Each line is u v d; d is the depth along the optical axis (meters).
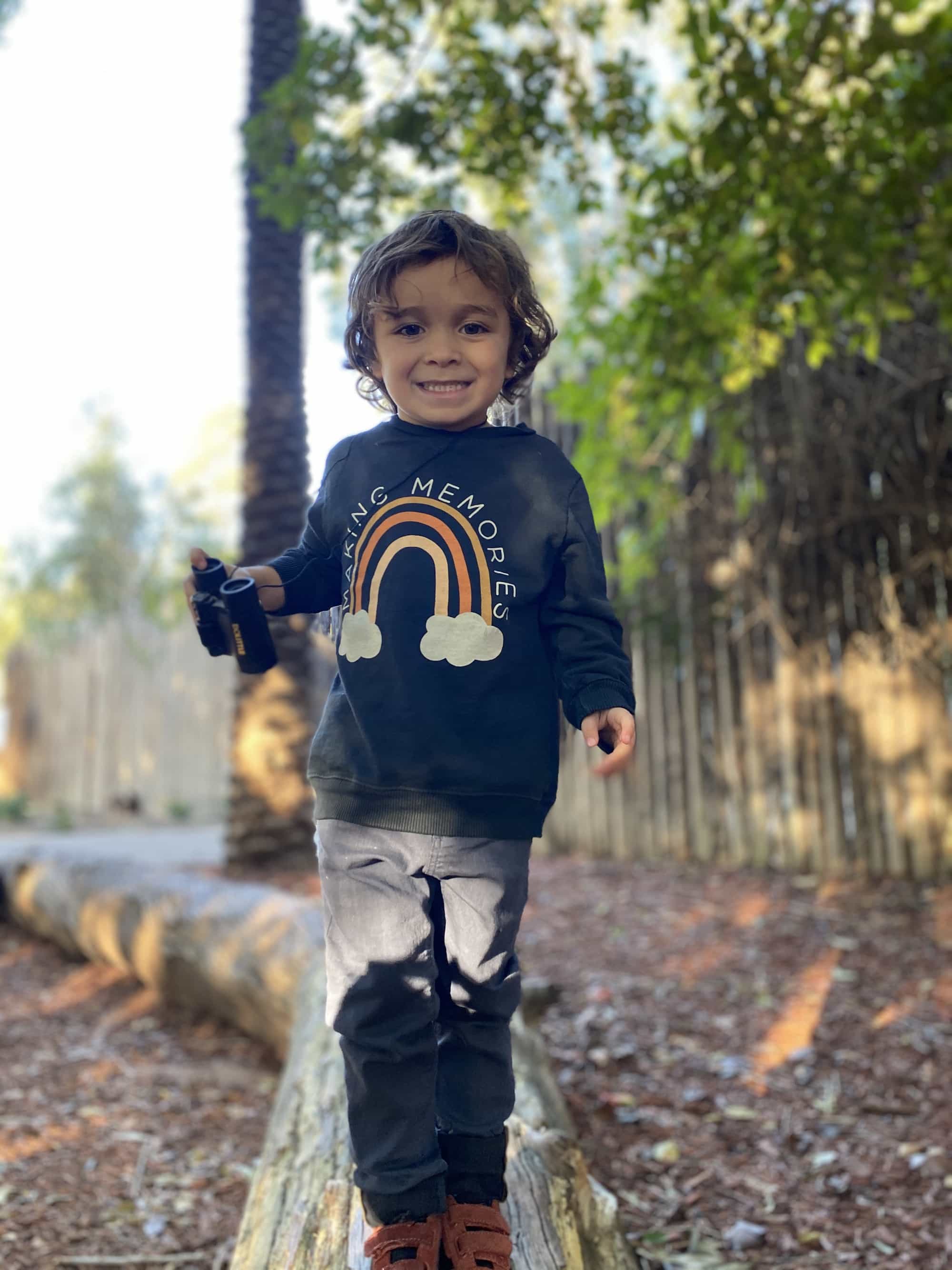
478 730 0.92
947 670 3.61
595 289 3.28
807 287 2.65
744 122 2.44
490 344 0.95
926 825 3.61
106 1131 1.86
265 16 4.19
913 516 3.66
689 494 4.29
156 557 10.20
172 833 6.77
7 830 7.25
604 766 0.89
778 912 3.26
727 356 3.02
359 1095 0.95
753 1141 1.73
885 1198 1.52
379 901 0.93
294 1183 1.27
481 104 2.78
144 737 8.52
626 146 2.73
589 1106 1.86
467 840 0.93
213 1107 2.00
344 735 0.96
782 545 3.97
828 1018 2.30
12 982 2.97
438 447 0.97
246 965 2.34
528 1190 1.19
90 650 9.16
